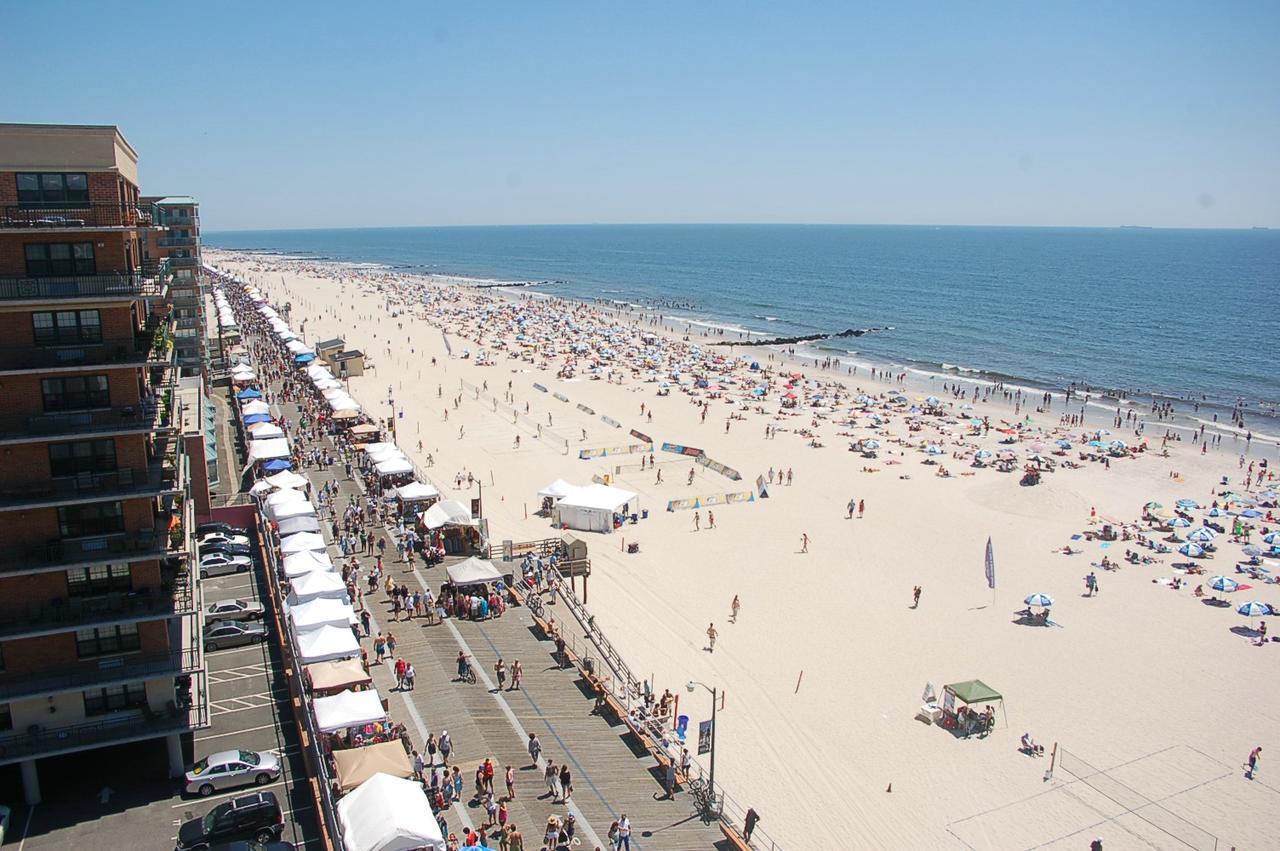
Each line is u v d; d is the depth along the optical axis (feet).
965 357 475.72
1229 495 242.99
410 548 166.71
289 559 139.64
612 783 103.76
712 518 215.51
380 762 93.04
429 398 346.95
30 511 93.30
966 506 234.79
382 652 127.34
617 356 442.50
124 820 91.66
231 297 590.55
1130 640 161.48
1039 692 142.61
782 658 150.20
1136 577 190.80
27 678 94.02
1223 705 139.64
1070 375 425.69
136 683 98.68
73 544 94.17
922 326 595.06
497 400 345.31
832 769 119.44
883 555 199.93
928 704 136.56
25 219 92.12
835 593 178.29
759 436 301.63
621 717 117.60
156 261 129.29
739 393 367.25
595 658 134.51
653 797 102.27
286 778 99.81
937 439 300.61
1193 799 115.75
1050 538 213.05
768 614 167.12
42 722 94.73
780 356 476.95
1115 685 145.28
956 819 110.11
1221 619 170.91
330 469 223.92
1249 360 461.78
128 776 99.25
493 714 114.93
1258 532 216.54
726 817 102.17
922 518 224.94
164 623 98.58
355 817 83.05
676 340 521.65
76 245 93.97
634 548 196.34
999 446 293.84
